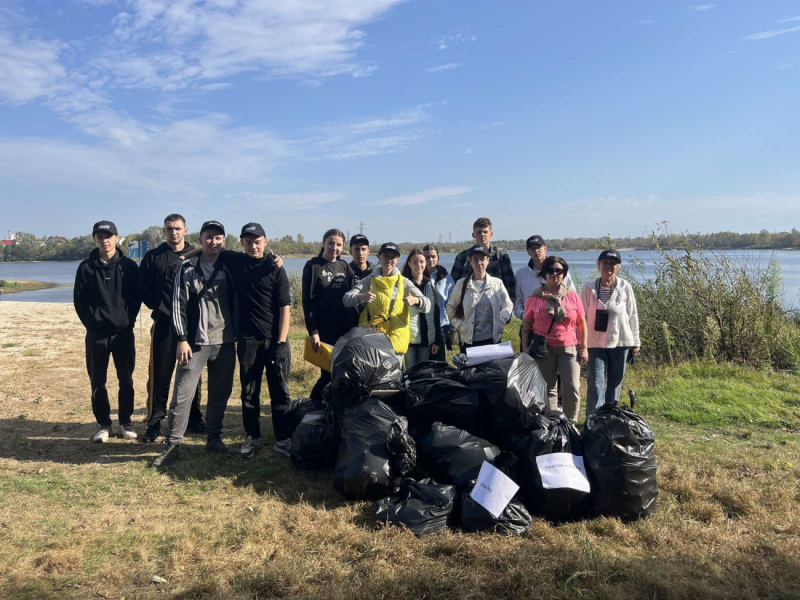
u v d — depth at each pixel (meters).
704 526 3.76
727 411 6.46
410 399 4.46
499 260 6.71
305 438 4.77
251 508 4.07
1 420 6.41
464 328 5.93
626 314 5.78
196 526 3.76
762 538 3.55
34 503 4.14
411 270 6.13
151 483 4.57
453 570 3.14
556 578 3.06
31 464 4.99
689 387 7.49
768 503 4.06
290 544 3.51
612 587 2.94
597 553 3.24
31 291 46.78
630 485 3.80
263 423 6.42
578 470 3.85
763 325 8.93
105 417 5.85
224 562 3.32
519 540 3.54
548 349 5.55
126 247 11.05
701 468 4.71
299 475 4.75
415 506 3.74
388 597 2.88
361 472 4.01
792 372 8.31
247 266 5.33
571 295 5.59
